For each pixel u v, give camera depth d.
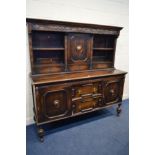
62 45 2.22
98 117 2.57
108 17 2.63
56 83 1.84
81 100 2.12
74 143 1.92
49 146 1.86
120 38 2.89
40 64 2.11
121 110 2.83
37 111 1.81
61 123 2.35
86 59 2.30
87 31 2.12
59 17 2.18
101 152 1.78
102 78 2.21
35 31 1.98
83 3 2.31
